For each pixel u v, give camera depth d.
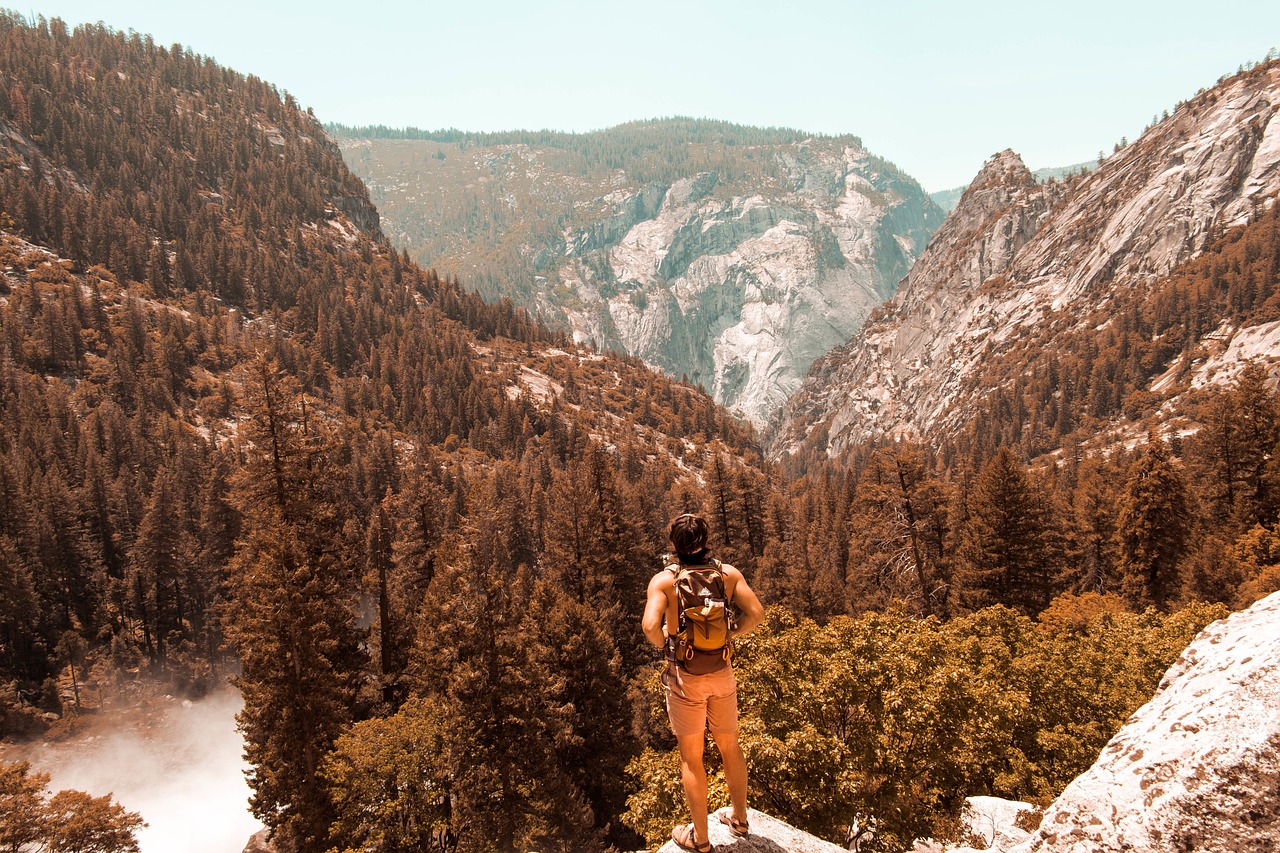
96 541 84.94
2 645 67.69
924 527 41.75
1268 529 44.81
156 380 144.50
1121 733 6.38
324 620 27.70
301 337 198.75
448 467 142.38
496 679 26.47
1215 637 6.50
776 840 6.12
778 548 51.06
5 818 23.69
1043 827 6.02
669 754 17.42
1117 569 44.72
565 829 26.62
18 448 98.06
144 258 199.62
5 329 143.88
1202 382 177.00
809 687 17.91
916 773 16.08
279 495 31.03
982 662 23.47
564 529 43.94
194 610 79.44
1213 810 4.75
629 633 42.56
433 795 24.09
